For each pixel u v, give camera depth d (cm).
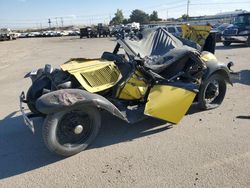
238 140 468
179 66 559
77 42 3791
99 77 486
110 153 444
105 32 5253
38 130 543
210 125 532
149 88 524
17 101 746
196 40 636
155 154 434
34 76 574
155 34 579
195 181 362
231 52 1638
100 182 371
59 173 397
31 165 423
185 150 441
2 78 1126
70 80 477
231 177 367
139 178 374
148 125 540
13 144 492
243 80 872
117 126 540
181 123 546
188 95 530
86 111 439
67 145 434
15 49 2925
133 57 515
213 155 423
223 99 642
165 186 355
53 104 403
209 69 586
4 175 400
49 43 3903
